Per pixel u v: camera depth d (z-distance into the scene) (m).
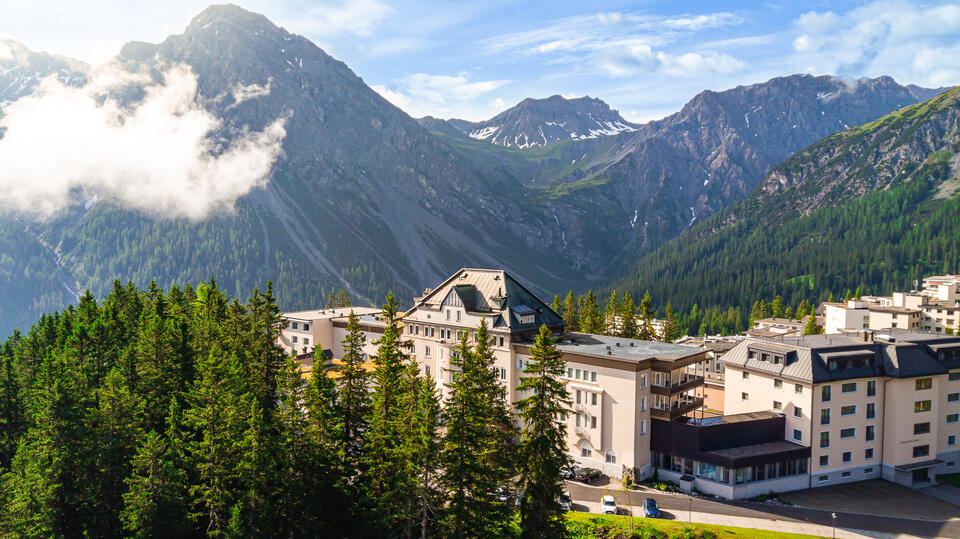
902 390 89.31
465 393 59.06
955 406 94.44
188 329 90.56
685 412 90.12
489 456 60.25
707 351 95.50
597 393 88.62
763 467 83.94
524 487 61.12
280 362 78.00
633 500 80.31
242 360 77.12
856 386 89.19
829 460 87.94
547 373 61.84
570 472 88.00
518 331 99.56
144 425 72.56
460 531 57.16
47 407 64.00
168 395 76.62
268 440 60.00
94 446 64.56
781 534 71.12
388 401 67.44
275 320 84.56
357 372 74.12
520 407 62.06
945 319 174.12
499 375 100.50
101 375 81.88
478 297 108.19
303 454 62.47
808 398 86.81
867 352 90.00
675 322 158.62
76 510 65.38
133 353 78.38
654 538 68.75
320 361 67.75
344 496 65.19
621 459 86.62
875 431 90.75
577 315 153.38
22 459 66.75
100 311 109.44
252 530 59.03
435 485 60.66
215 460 61.31
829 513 78.31
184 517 62.41
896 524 75.69
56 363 72.81
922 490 86.88
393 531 61.12
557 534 60.00
